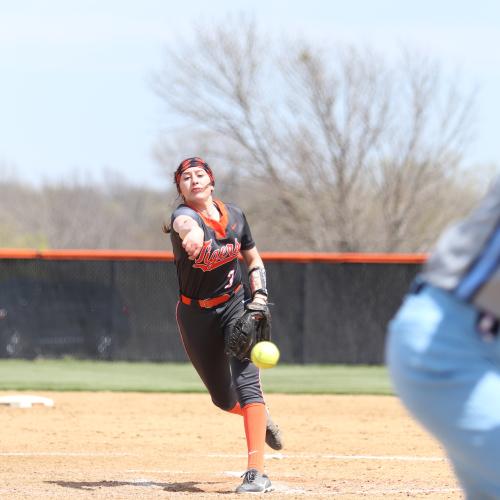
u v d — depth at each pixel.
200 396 44.81
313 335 61.44
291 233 111.38
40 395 44.66
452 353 9.54
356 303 61.50
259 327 21.44
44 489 21.19
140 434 33.00
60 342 61.50
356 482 22.91
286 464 26.50
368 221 111.81
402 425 35.91
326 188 111.19
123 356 61.41
